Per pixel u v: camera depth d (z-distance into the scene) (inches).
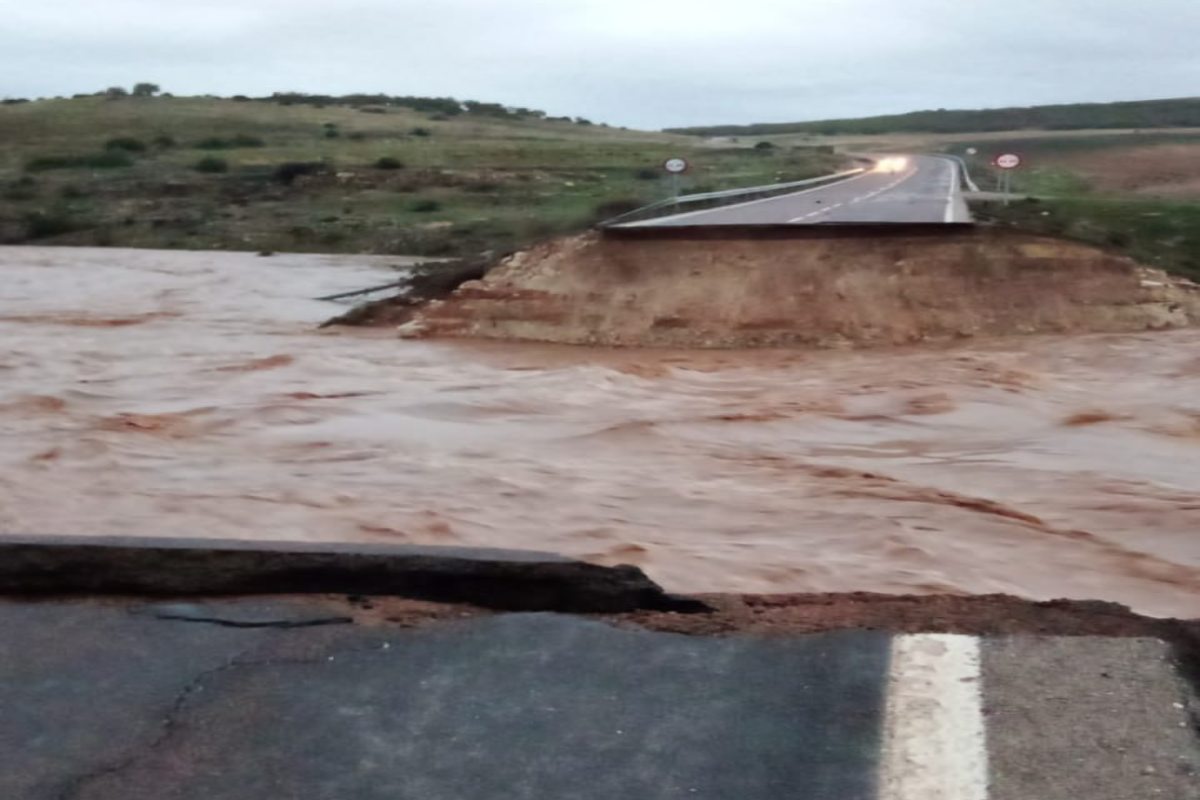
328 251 1861.5
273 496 495.2
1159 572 402.0
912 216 1262.3
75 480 520.4
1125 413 700.0
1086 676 159.8
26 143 3262.8
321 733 155.3
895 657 169.2
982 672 162.9
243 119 4274.1
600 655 174.7
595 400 748.0
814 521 463.5
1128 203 1512.1
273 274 1566.2
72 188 2433.6
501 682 167.6
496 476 537.3
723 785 141.5
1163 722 147.8
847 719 153.9
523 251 1081.4
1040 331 946.1
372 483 522.0
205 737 155.5
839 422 687.1
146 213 2209.6
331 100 5565.9
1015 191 1963.6
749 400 749.9
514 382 812.6
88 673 173.3
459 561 198.1
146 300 1316.4
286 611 192.5
